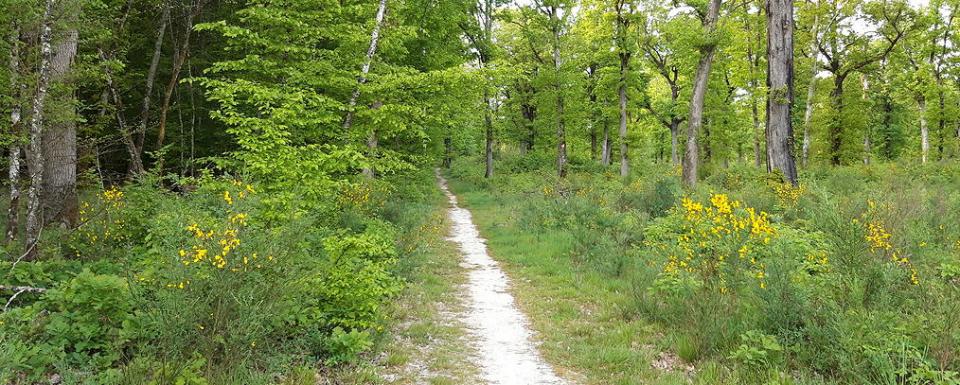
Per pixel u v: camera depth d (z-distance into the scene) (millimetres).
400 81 10125
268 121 8227
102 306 4668
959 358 4402
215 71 8773
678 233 10703
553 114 30484
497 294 8891
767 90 16703
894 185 14250
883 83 30984
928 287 5699
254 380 4289
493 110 32156
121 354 4336
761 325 5723
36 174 7488
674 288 6906
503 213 19328
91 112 14500
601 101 33656
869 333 4734
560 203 15672
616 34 28172
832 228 5898
